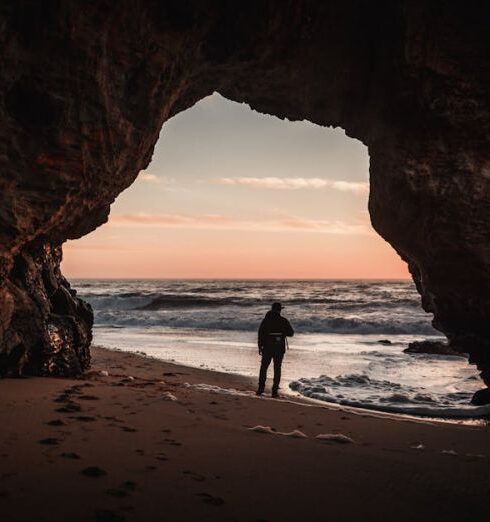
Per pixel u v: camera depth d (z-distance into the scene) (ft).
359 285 318.04
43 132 21.90
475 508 12.42
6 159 21.40
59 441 15.23
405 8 27.48
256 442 17.03
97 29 21.50
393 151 32.09
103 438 15.93
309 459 15.47
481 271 31.71
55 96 21.58
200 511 11.12
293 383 35.96
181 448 15.61
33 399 20.80
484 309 32.86
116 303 136.77
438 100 29.35
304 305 135.64
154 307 136.46
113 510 10.77
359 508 12.03
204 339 69.26
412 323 87.10
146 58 24.49
